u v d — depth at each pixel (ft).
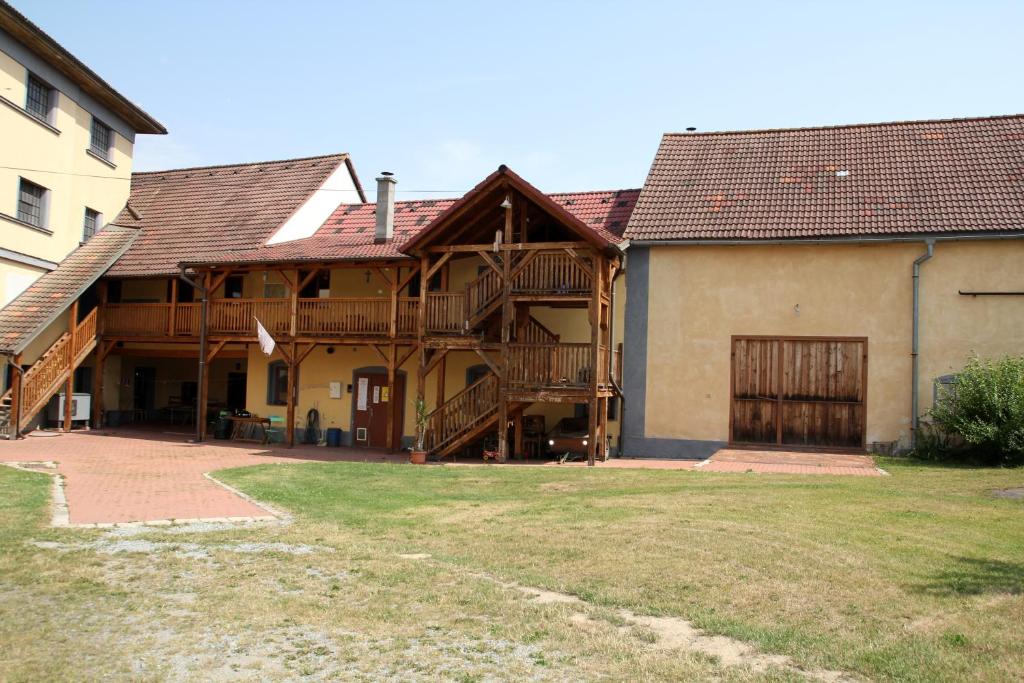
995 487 42.93
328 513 37.88
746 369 63.62
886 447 60.34
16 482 45.34
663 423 64.90
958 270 59.77
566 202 77.00
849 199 64.59
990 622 21.44
